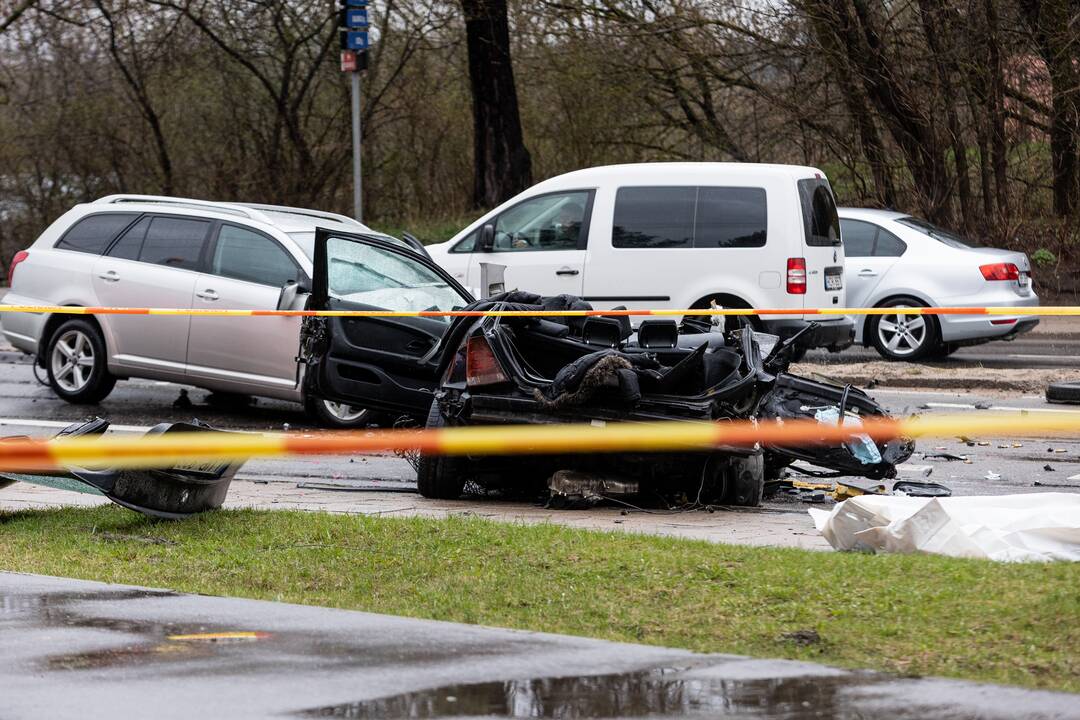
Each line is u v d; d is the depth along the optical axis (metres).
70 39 79.75
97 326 39.22
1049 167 68.06
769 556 18.69
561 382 25.11
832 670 13.23
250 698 12.45
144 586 17.73
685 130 77.00
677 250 43.16
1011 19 66.75
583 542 19.94
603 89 75.44
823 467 28.34
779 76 72.31
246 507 23.86
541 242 44.50
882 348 50.84
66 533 21.34
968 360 51.34
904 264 50.53
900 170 70.38
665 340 26.64
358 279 33.88
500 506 25.97
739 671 13.23
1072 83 66.00
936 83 68.00
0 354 53.34
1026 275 51.03
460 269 44.91
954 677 13.20
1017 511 19.09
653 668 13.32
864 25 67.69
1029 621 14.64
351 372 31.83
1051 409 39.19
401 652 13.96
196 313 30.80
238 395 42.56
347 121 80.75
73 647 14.19
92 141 80.62
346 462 32.06
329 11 77.94
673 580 17.39
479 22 75.00
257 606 16.14
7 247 81.25
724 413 25.28
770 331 42.66
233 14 78.25
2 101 79.62
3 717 11.98
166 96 81.06
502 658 13.71
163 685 12.82
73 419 37.72
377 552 19.67
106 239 39.44
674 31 72.81
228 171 80.06
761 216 42.78
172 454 20.00
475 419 25.89
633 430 24.66
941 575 16.80
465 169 82.75
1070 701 12.16
